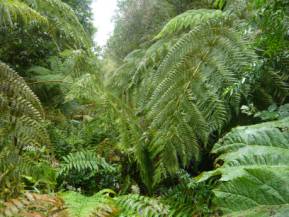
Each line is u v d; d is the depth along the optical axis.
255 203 0.78
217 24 2.18
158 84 2.33
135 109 2.87
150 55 2.72
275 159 0.96
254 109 1.93
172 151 2.25
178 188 2.35
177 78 2.21
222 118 2.05
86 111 3.86
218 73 2.06
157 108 2.28
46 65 4.39
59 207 1.53
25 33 3.72
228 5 2.30
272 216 0.72
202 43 2.19
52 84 3.66
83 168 2.36
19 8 1.73
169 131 2.24
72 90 2.75
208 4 3.15
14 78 1.35
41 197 1.44
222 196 0.83
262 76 1.94
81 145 2.91
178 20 2.43
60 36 3.40
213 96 2.06
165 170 2.30
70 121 3.53
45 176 2.00
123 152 2.69
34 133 1.31
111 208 1.72
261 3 1.38
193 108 2.15
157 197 2.46
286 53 1.68
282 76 1.91
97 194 1.89
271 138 1.05
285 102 2.11
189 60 2.20
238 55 1.98
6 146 1.27
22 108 1.31
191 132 2.19
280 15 1.33
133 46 4.54
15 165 1.29
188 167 2.75
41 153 2.00
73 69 3.23
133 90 2.90
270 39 1.50
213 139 2.52
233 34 2.05
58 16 2.48
